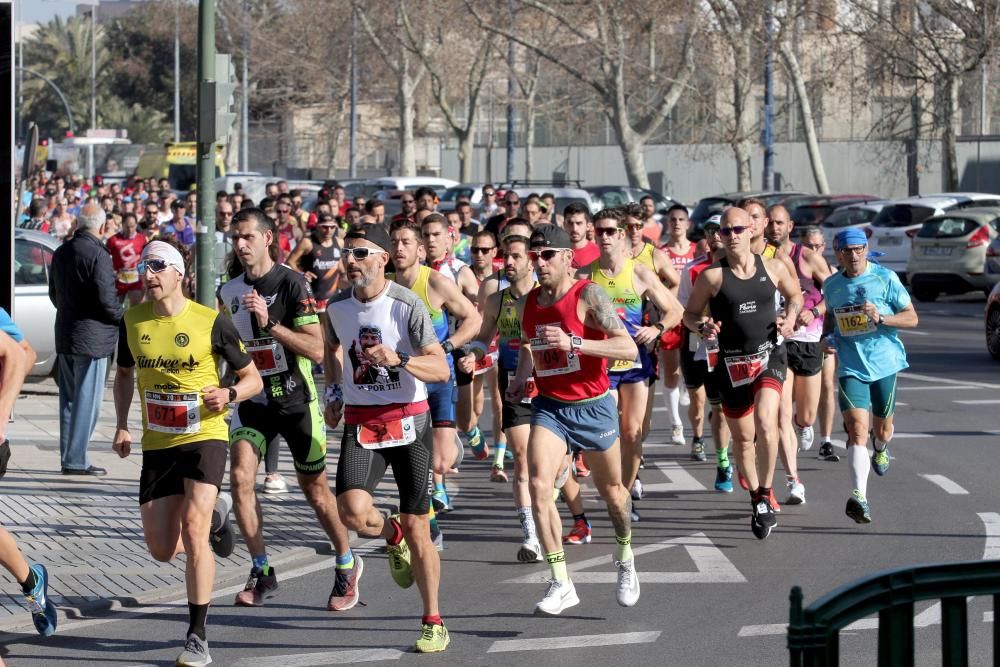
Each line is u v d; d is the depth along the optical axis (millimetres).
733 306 21406
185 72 199875
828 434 29094
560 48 109250
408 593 18641
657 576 19328
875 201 77312
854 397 22500
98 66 197625
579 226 25609
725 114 109875
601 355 16656
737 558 20375
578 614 17312
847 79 99875
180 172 115688
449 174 164875
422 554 15680
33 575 16000
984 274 64000
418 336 15719
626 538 17359
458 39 136500
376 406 15789
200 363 15586
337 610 17625
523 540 20469
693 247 31312
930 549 20750
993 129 126438
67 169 137625
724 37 101438
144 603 18094
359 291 15758
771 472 21547
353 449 15859
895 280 22969
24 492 24750
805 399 27766
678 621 16938
